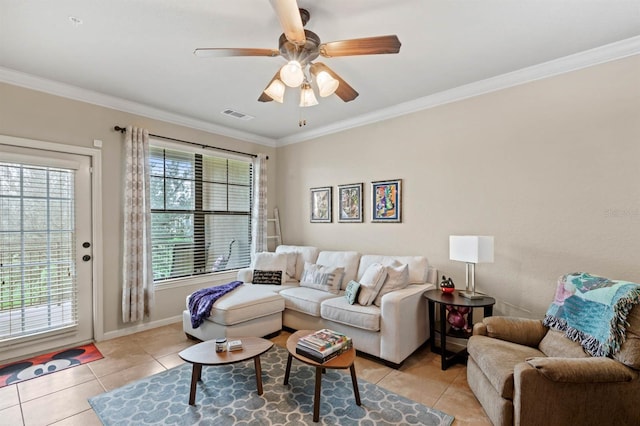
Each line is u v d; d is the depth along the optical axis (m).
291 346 2.29
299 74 1.93
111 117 3.46
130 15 2.04
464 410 2.11
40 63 2.68
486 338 2.28
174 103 3.61
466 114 3.19
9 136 2.82
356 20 2.10
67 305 3.12
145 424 1.97
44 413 2.08
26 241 2.90
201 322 3.10
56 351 3.03
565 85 2.65
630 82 2.39
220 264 4.54
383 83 3.09
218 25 2.16
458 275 3.26
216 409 2.12
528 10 2.01
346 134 4.28
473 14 2.04
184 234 4.14
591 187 2.54
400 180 3.70
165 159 3.96
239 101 3.55
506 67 2.78
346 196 4.26
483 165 3.09
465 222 3.20
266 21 2.12
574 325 2.03
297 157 4.94
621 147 2.42
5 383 2.45
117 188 3.49
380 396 2.28
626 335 1.71
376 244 3.94
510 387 1.77
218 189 4.55
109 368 2.71
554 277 2.69
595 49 2.46
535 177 2.79
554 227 2.70
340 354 2.17
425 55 2.56
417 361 2.86
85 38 2.31
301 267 4.18
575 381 1.62
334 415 2.05
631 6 1.96
